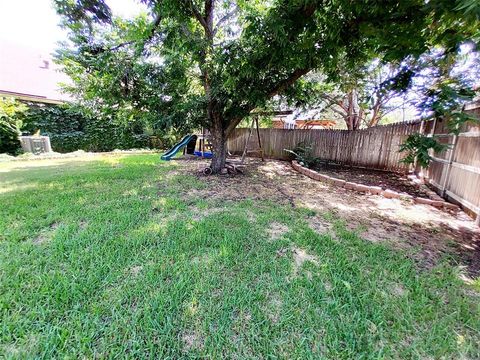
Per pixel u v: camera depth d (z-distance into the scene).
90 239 2.28
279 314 1.46
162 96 5.22
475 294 1.73
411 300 1.62
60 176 5.12
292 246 2.30
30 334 1.26
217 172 5.77
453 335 1.36
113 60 4.91
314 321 1.42
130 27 4.70
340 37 3.20
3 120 9.20
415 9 2.48
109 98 5.33
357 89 7.87
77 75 5.84
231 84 3.88
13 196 3.63
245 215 3.07
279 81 4.57
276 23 2.92
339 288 1.70
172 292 1.59
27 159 8.28
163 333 1.30
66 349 1.19
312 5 2.82
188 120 5.14
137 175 5.29
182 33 4.19
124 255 2.03
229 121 5.60
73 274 1.75
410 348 1.26
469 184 3.47
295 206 3.54
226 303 1.52
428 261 2.16
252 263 1.98
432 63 3.87
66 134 11.41
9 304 1.45
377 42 3.12
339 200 3.99
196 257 2.05
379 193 4.46
